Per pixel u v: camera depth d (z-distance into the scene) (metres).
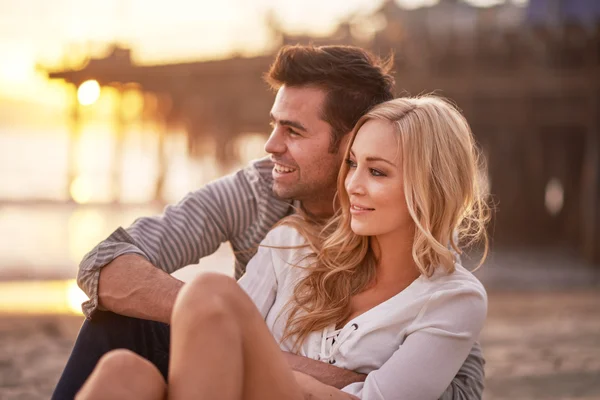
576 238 31.22
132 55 34.56
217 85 32.78
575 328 10.95
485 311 3.00
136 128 45.19
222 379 2.28
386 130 3.02
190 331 2.30
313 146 3.56
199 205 3.67
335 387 2.96
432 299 2.94
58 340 8.88
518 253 27.12
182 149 42.59
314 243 3.33
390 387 2.85
